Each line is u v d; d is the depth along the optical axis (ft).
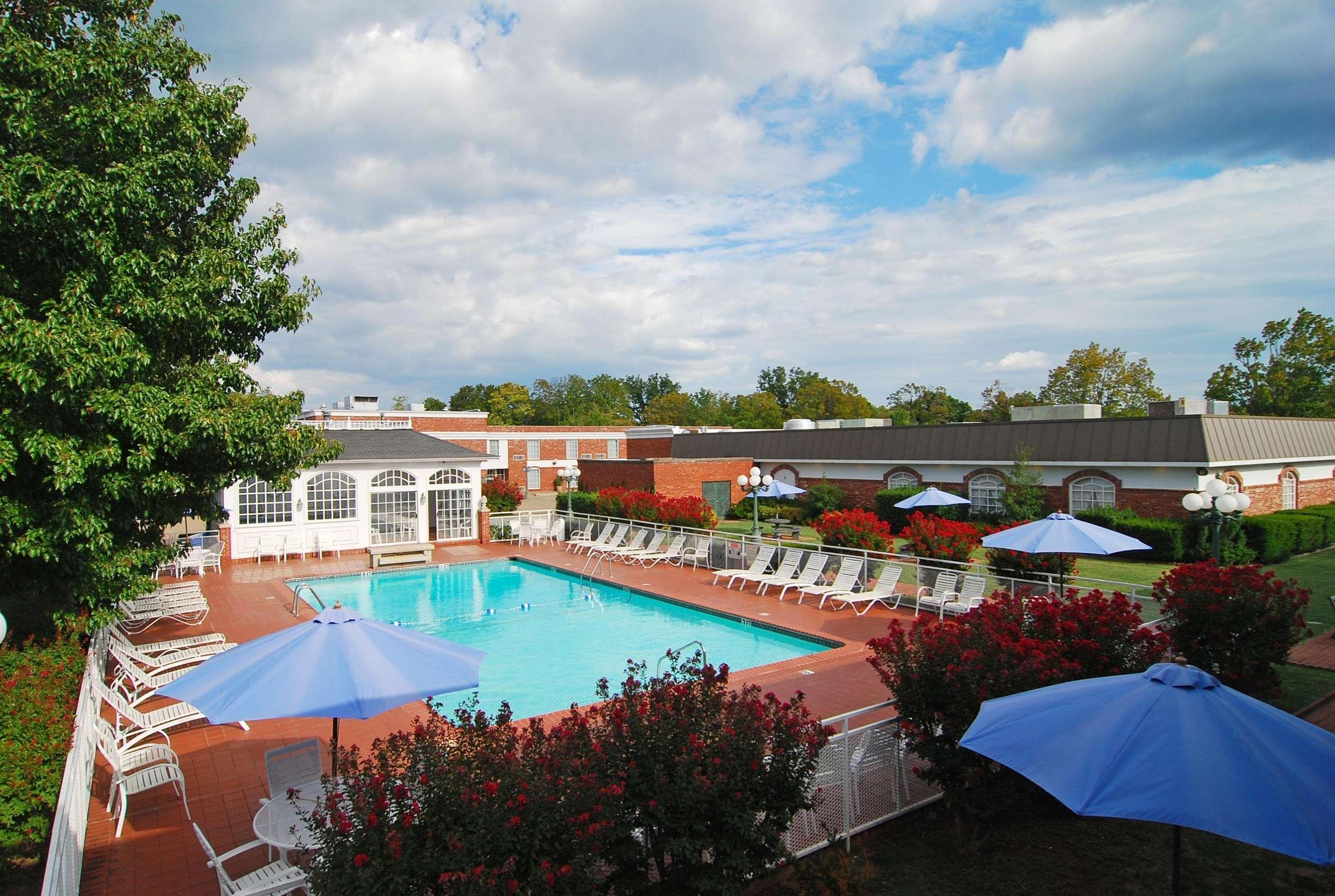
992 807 19.76
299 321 38.91
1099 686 14.73
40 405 28.32
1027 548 38.22
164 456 34.01
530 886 12.53
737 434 115.65
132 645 38.47
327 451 41.47
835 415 242.99
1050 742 13.32
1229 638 28.68
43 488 30.30
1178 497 66.80
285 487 40.22
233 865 20.44
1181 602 29.84
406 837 12.73
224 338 37.24
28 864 20.80
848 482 97.71
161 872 20.08
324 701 17.49
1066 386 157.17
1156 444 68.08
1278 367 141.69
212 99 34.60
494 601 58.29
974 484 83.05
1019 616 24.27
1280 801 11.11
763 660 41.65
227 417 33.27
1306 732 12.86
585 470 117.91
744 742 15.89
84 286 28.78
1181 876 19.13
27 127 28.25
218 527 72.23
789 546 61.46
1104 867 19.61
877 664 22.09
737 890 15.67
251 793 25.08
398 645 20.15
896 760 22.35
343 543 78.38
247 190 38.14
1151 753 12.25
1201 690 13.48
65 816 16.16
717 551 64.18
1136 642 24.08
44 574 33.47
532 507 136.77
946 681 19.71
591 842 13.21
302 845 17.67
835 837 20.59
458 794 13.52
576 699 36.11
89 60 30.09
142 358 29.30
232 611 52.70
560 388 322.34
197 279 32.45
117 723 27.20
